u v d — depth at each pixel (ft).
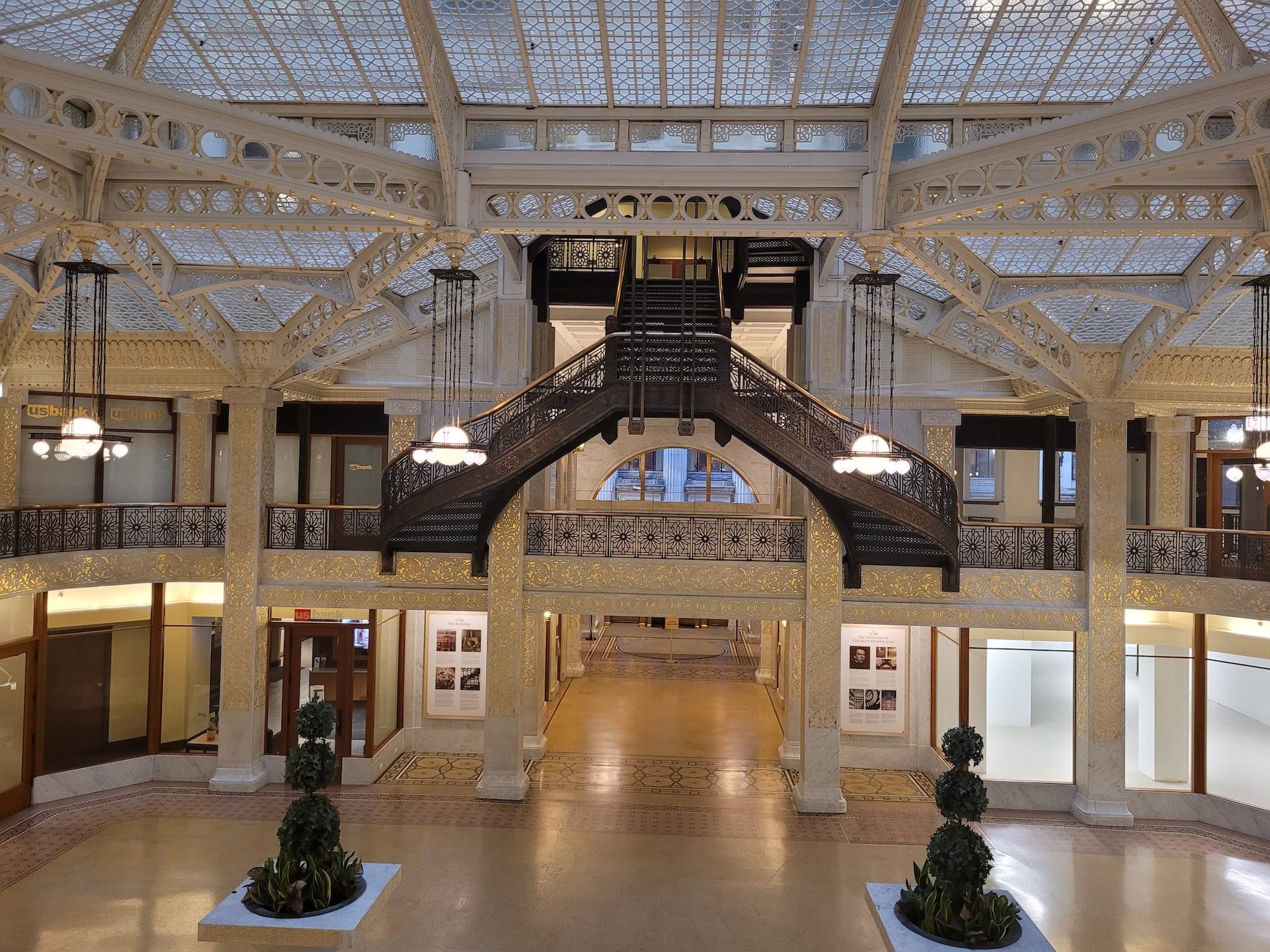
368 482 55.52
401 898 31.94
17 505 45.09
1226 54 24.07
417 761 48.75
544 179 31.68
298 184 28.35
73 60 28.27
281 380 44.73
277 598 44.32
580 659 72.49
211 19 28.07
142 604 45.50
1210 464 52.60
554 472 55.52
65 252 32.40
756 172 31.01
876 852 37.24
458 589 43.73
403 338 47.09
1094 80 29.73
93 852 35.68
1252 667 40.91
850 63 29.40
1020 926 22.68
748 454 80.69
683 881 33.99
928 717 49.08
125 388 45.65
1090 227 29.35
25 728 40.83
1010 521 58.39
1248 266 35.40
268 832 38.01
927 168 29.48
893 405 46.01
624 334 37.65
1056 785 43.32
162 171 30.45
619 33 28.35
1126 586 41.91
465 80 30.71
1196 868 36.29
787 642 51.13
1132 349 39.58
